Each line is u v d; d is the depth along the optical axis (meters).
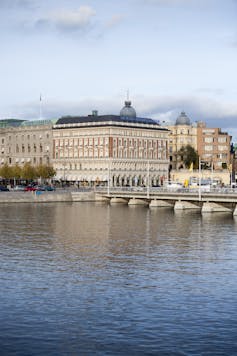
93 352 57.72
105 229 141.62
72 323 65.31
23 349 58.34
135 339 60.84
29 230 137.88
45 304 71.88
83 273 88.50
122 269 91.50
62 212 188.75
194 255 104.25
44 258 100.25
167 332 62.69
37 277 85.62
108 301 73.31
